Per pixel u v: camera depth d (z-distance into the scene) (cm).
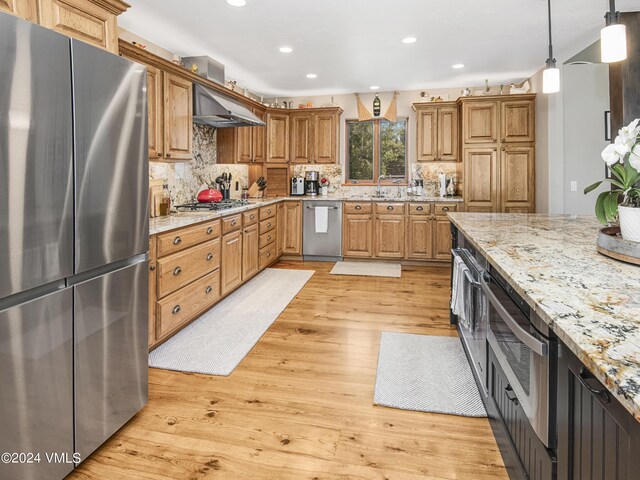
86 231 164
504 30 369
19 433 140
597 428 86
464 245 278
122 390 192
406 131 632
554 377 113
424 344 299
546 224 274
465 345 278
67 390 159
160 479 165
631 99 323
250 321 348
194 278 331
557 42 400
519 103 540
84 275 168
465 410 214
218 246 378
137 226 196
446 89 610
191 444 187
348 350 291
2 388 133
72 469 164
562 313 100
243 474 168
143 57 319
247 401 225
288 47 415
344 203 598
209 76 432
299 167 662
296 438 192
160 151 345
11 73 131
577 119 478
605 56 214
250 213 463
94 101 166
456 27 362
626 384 66
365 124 646
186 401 224
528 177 543
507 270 144
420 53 437
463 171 559
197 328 331
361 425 203
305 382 246
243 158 548
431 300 412
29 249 139
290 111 619
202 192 443
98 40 203
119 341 188
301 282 482
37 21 171
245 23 350
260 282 482
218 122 476
